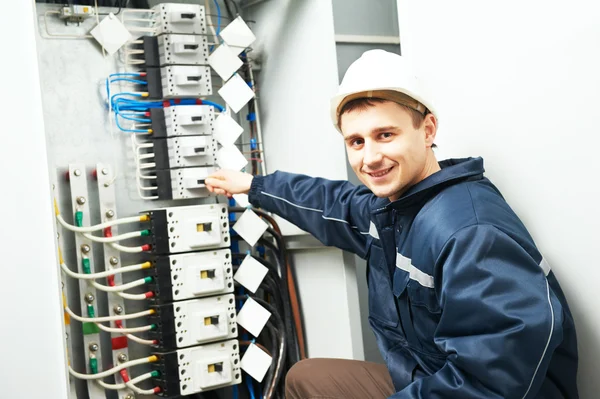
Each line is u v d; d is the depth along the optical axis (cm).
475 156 179
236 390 238
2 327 177
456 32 181
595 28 146
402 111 148
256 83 259
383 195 152
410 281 148
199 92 223
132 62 222
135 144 221
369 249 182
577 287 157
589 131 149
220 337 217
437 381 131
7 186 179
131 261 221
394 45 240
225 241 220
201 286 214
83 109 217
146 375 212
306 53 235
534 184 164
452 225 136
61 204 212
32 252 181
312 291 240
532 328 124
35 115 182
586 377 157
